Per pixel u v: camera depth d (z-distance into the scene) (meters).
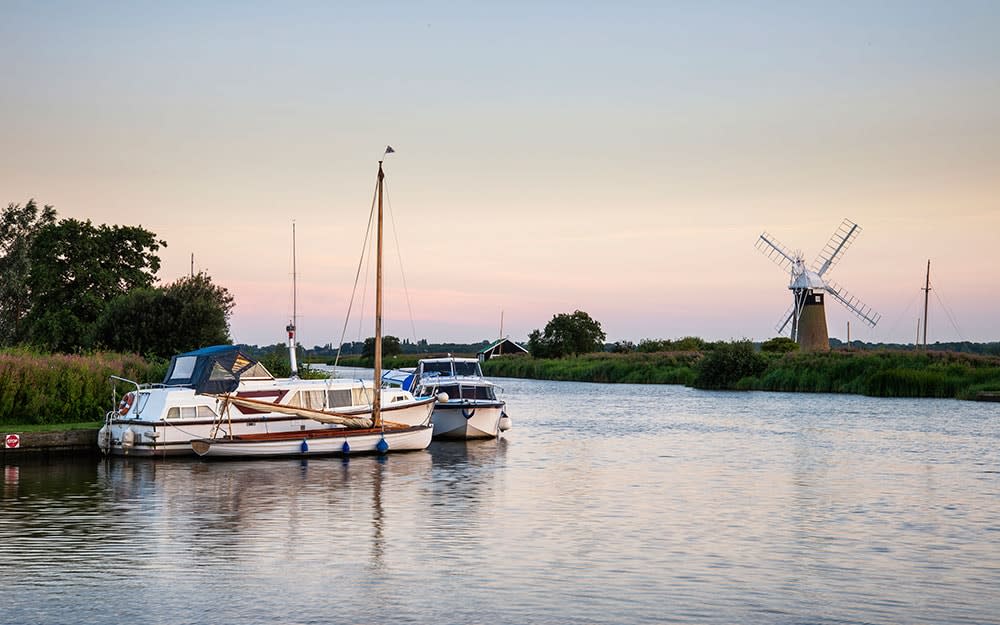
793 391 91.12
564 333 160.62
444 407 47.94
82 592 18.69
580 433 51.88
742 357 97.94
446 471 36.00
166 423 37.81
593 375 123.75
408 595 18.64
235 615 17.34
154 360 56.06
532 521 26.12
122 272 75.88
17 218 83.38
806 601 18.53
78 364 44.50
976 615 17.78
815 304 140.88
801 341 141.12
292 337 46.38
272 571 20.39
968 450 43.44
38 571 20.25
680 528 25.33
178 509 27.45
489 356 162.50
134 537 23.67
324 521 25.92
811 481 34.00
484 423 48.09
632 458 40.62
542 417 62.78
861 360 89.44
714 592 19.09
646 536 24.25
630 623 17.08
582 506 28.59
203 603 18.03
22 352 47.09
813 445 45.66
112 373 45.06
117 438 38.22
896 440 47.72
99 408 43.84
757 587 19.48
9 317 79.62
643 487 32.41
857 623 17.27
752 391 92.81
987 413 63.88
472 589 19.12
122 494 29.94
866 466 38.06
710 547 23.06
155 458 38.03
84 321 72.44
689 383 107.69
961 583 19.94
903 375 81.06
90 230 75.94
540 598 18.53
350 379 45.59
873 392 82.31
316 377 55.47
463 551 22.39
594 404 75.38
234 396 39.03
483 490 31.47
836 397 81.44
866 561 21.78
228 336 64.38
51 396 42.91
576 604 18.16
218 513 26.91
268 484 32.31
